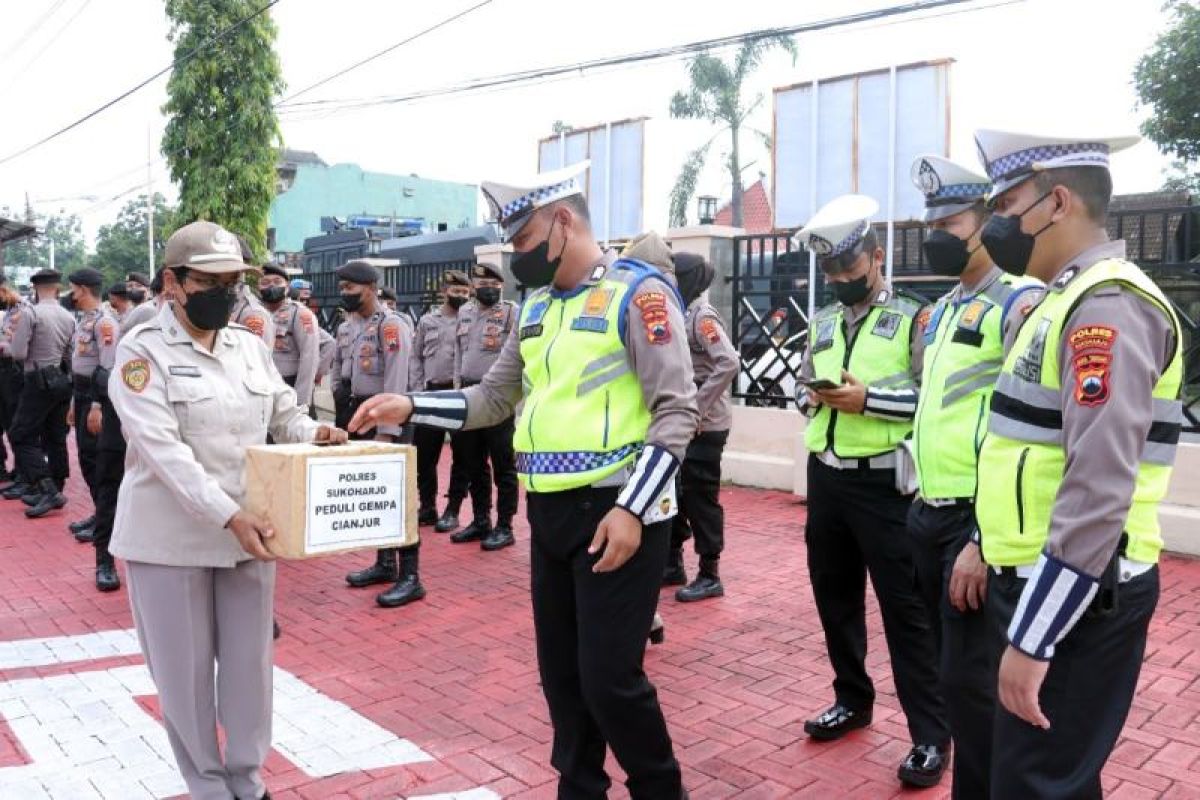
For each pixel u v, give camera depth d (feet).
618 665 8.73
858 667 12.53
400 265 41.86
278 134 55.11
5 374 30.32
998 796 6.96
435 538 24.49
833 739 12.57
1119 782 11.27
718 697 14.02
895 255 28.17
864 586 12.51
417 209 128.47
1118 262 6.68
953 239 10.00
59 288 28.02
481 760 12.15
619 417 8.82
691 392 8.69
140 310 17.98
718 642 16.37
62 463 27.53
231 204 54.08
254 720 10.05
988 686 8.77
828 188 29.22
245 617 9.91
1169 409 6.66
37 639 16.85
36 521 26.68
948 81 26.86
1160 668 14.80
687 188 67.51
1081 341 6.35
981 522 7.34
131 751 12.36
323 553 8.59
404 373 20.06
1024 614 6.37
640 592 8.76
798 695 14.08
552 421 8.91
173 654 9.51
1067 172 6.97
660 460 8.37
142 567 9.46
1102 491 6.08
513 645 16.46
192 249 9.17
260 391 9.96
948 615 9.02
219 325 9.50
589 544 8.84
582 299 9.05
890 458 11.23
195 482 8.94
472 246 45.85
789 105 30.04
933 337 10.47
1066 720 6.60
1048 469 6.84
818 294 27.43
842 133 28.84
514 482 23.43
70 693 14.29
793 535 23.67
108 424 19.31
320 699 14.12
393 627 17.44
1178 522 20.81
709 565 18.81
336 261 57.11
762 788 11.30
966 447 9.75
